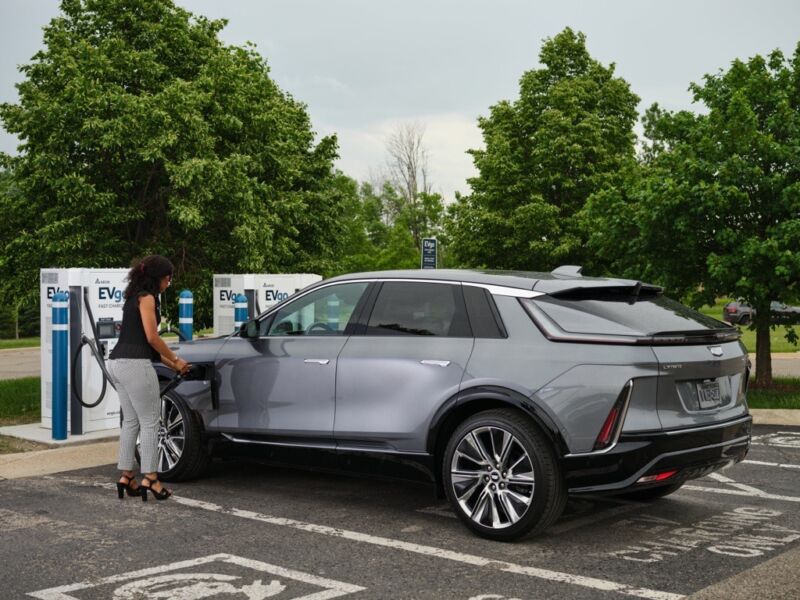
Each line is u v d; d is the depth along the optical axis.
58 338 9.34
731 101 13.17
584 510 6.47
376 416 6.14
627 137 26.89
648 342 5.32
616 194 14.88
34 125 16.52
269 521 6.09
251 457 6.95
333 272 25.20
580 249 25.17
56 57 17.22
